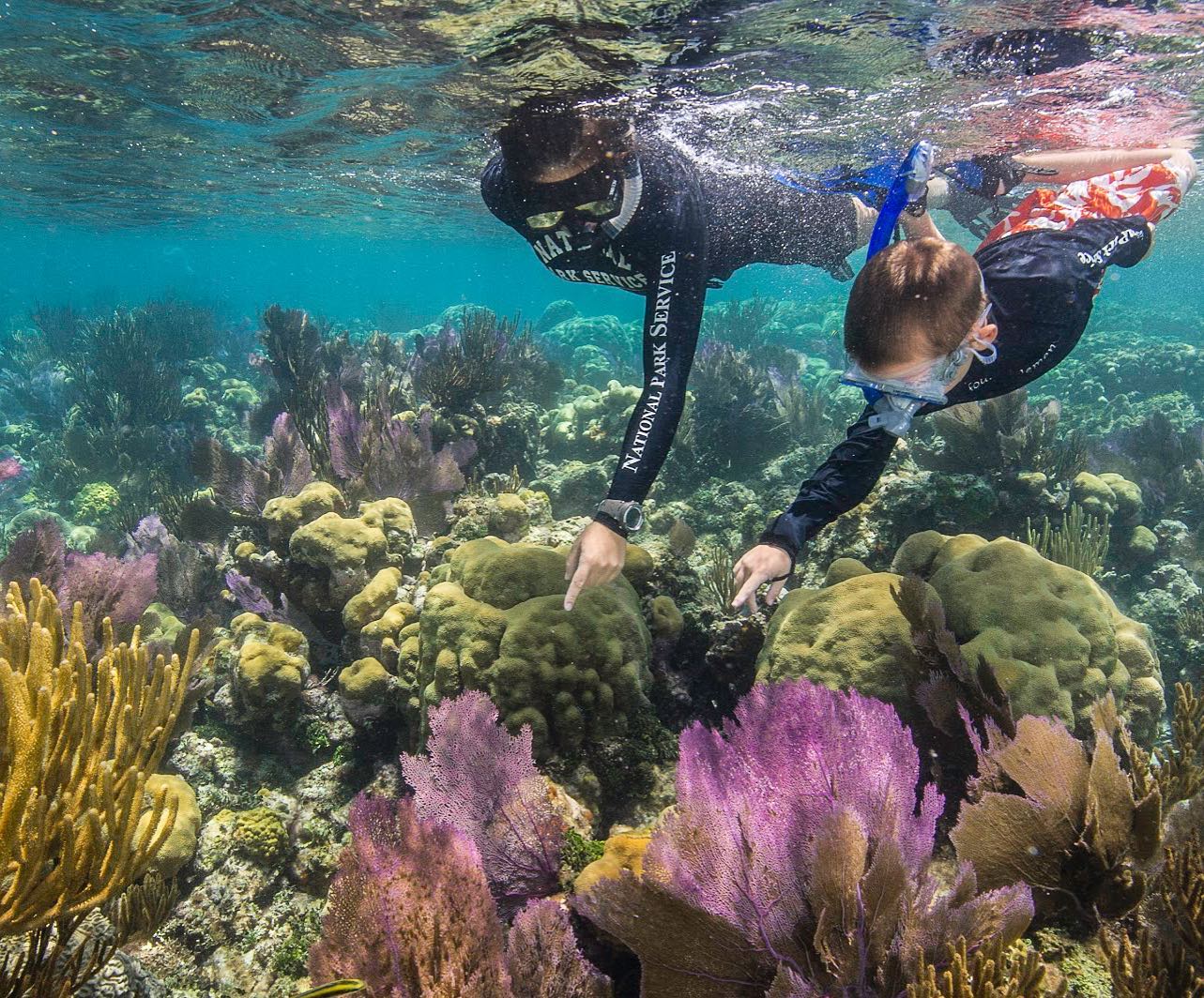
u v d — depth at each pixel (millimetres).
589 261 3240
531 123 2760
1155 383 17469
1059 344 2869
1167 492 8547
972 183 4195
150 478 12297
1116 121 6789
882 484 6035
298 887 3750
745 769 2406
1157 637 6480
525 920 2232
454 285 136875
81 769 1860
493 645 3641
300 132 9977
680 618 4305
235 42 6457
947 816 2951
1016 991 1701
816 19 4711
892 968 1895
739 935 1995
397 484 6570
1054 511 6445
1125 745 2717
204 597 6453
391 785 3924
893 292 2191
